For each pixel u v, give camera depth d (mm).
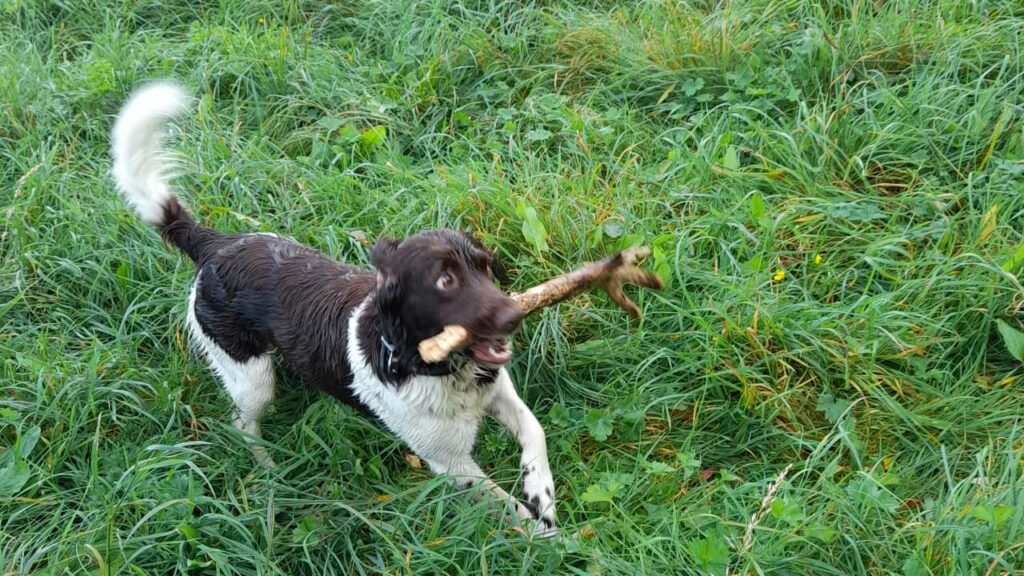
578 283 2008
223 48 3162
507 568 1957
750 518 1978
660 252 2369
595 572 1912
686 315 2328
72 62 3332
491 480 2139
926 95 2689
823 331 2264
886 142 2639
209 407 2340
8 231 2604
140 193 2246
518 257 2504
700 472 2166
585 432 2244
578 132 2770
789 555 1915
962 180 2553
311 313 2133
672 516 2016
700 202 2588
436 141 2896
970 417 2162
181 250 2297
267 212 2688
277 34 3211
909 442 2139
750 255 2467
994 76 2775
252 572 1976
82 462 2182
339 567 2023
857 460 2027
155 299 2463
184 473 2166
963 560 1816
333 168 2760
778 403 2201
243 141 2896
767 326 2260
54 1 3502
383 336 1954
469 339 1840
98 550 1970
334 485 2146
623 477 2094
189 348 2400
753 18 3031
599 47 3070
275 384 2289
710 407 2236
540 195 2580
